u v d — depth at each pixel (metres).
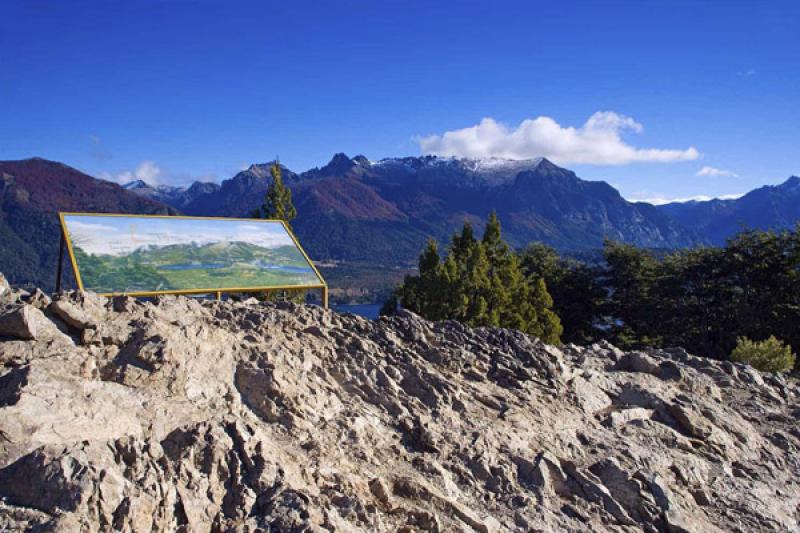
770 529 13.06
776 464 16.36
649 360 20.27
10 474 7.50
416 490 10.76
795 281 41.09
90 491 7.34
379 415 13.16
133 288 15.62
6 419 8.02
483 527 10.43
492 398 15.12
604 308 50.47
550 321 35.62
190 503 8.24
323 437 11.46
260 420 11.42
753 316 41.97
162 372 10.80
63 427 8.45
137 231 17.38
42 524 6.90
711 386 20.34
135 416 9.55
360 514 9.34
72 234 16.31
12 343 10.05
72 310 11.15
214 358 12.13
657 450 14.92
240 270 17.69
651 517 12.33
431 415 13.66
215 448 9.07
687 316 45.19
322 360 14.35
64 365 9.80
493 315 32.22
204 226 18.69
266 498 8.77
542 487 12.30
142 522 7.54
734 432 17.08
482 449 12.74
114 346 11.03
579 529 11.32
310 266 19.00
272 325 14.84
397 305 38.06
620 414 16.25
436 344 17.31
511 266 38.94
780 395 21.58
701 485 14.22
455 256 41.84
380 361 14.94
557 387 16.72
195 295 17.06
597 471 13.34
